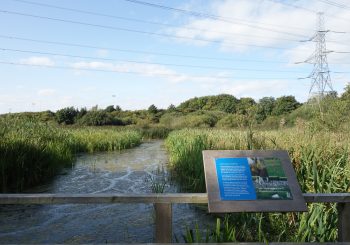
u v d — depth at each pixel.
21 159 11.12
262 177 4.06
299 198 3.98
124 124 53.91
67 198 3.80
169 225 3.90
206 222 7.85
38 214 8.65
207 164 4.10
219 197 3.90
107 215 8.58
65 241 6.88
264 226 6.52
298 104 55.50
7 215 8.55
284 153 4.27
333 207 5.33
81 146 22.92
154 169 15.52
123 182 12.45
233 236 4.75
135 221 8.09
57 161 14.54
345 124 15.74
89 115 49.62
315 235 5.18
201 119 47.97
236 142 10.56
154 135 41.81
